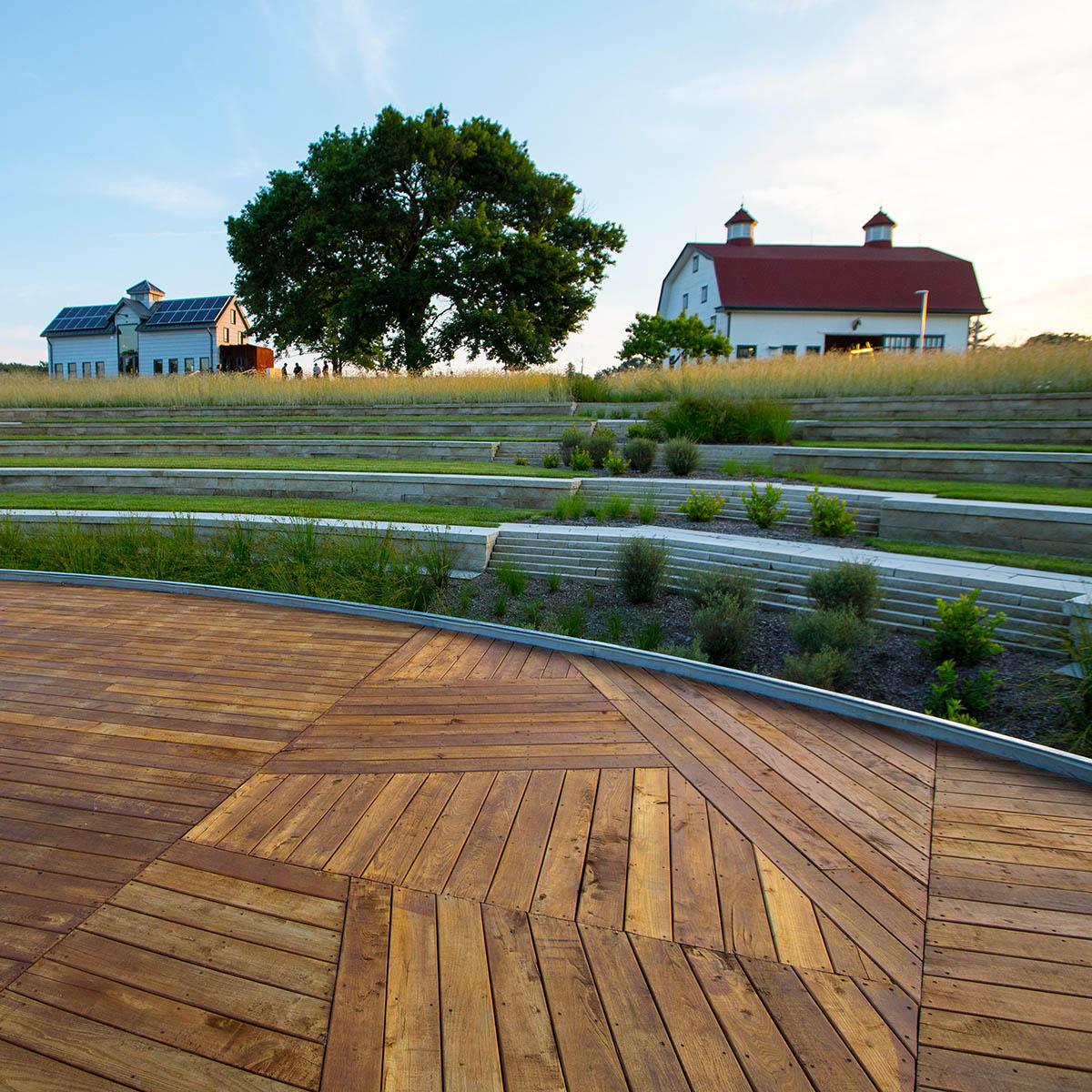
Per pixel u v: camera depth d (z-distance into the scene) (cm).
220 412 1981
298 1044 198
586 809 316
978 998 213
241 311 4597
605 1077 187
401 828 302
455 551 818
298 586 729
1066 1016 206
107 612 635
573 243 3064
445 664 503
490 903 255
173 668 498
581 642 523
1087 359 1438
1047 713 467
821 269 3553
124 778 347
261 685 466
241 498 1112
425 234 3031
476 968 224
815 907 253
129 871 275
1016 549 713
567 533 827
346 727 402
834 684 519
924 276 3566
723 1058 193
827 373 1700
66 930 243
